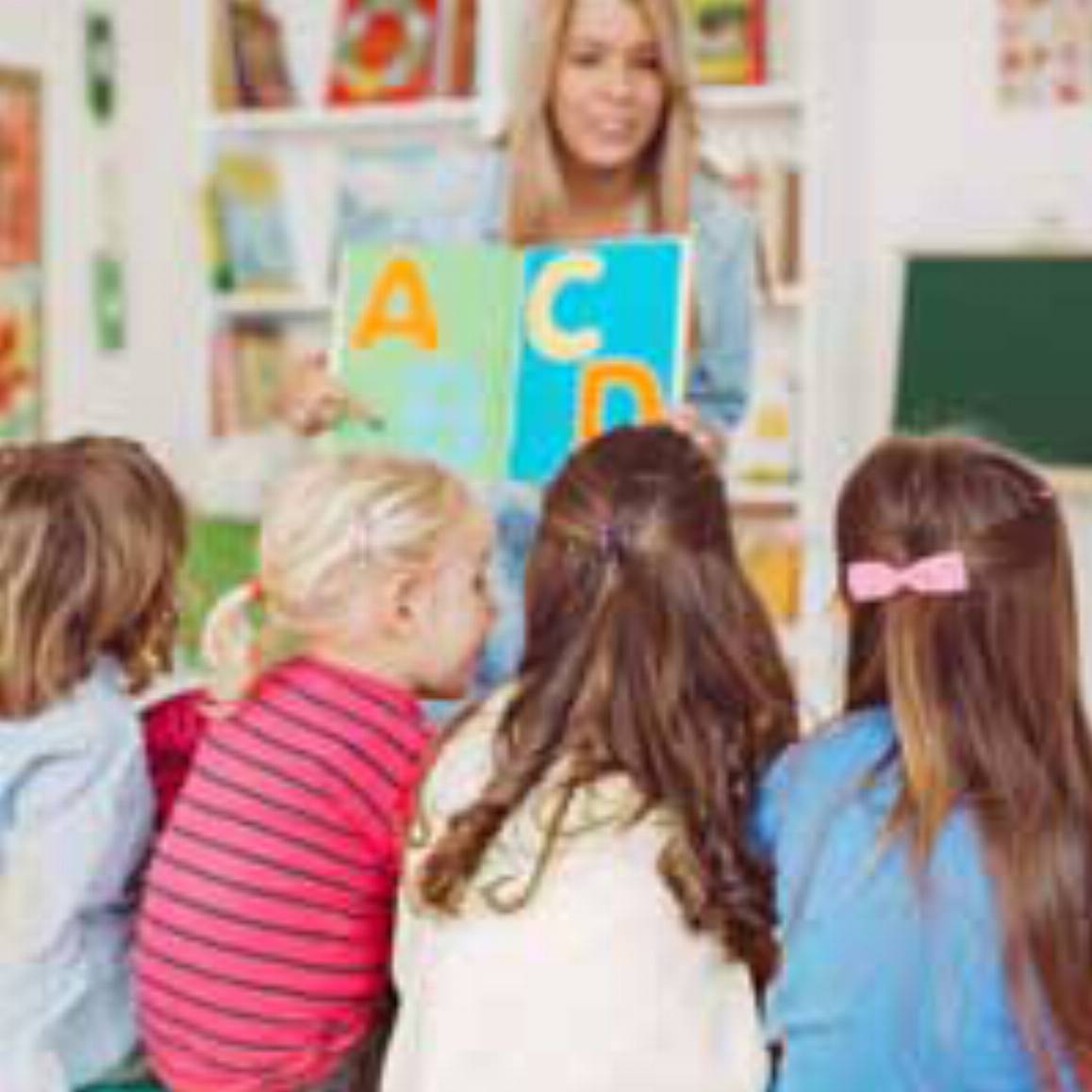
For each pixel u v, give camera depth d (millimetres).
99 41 6062
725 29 5535
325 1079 2656
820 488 5477
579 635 2441
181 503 2973
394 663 2705
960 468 2373
